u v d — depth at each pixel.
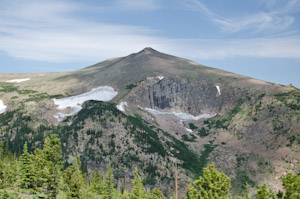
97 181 114.19
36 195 70.75
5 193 66.75
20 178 75.62
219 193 40.97
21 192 72.50
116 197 103.81
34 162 73.94
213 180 41.78
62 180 90.38
